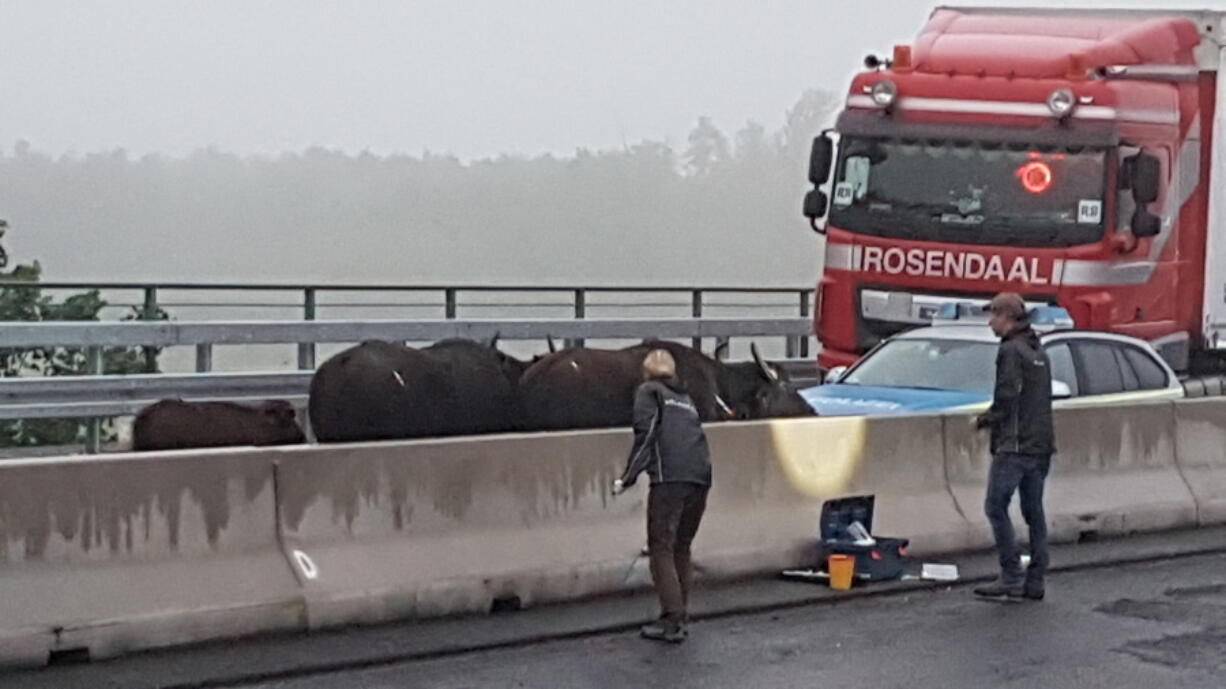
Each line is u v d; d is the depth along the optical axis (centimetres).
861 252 2080
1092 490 1606
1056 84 1995
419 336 2295
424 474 1187
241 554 1100
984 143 2020
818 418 1430
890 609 1277
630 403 1491
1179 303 2128
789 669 1076
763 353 3356
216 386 1941
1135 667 1097
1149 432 1669
